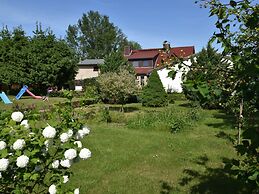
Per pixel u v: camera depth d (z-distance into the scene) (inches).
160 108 948.6
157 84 1013.8
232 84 115.3
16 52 1355.8
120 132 487.8
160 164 307.3
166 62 128.0
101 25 3090.6
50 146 118.3
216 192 230.5
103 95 808.9
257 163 112.7
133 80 831.1
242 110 326.6
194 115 626.2
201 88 103.0
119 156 334.0
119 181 255.6
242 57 110.4
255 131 104.9
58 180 121.5
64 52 1455.5
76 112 132.6
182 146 388.2
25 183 119.0
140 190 236.2
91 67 2159.2
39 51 1392.7
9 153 112.4
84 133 129.3
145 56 1856.5
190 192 231.5
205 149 372.8
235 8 124.2
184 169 291.1
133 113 765.3
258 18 111.5
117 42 3134.8
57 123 120.3
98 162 308.5
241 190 231.9
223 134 472.7
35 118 123.4
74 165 295.0
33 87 1466.5
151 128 523.8
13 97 1315.2
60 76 1482.5
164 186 244.5
